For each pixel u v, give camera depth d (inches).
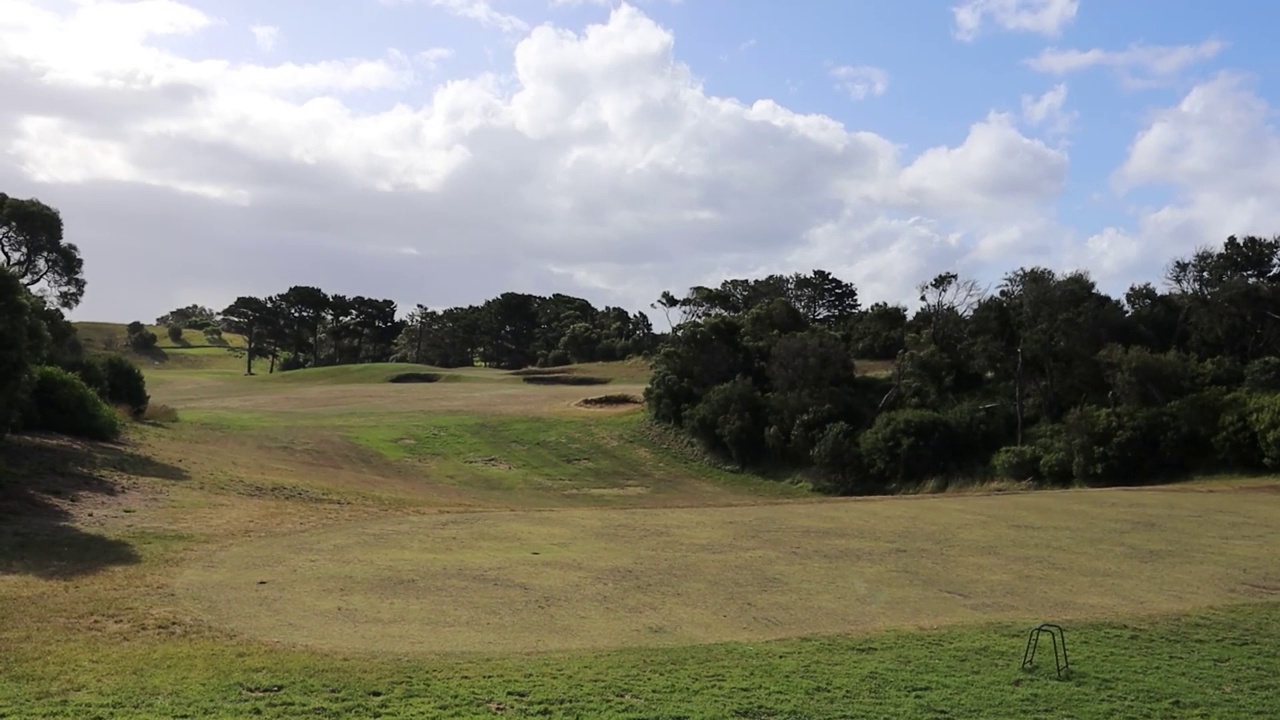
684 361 2249.0
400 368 3725.4
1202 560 740.0
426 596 571.8
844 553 750.5
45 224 1904.5
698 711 390.3
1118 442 1641.2
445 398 2672.2
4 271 814.5
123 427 1277.1
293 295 4884.4
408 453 1811.0
